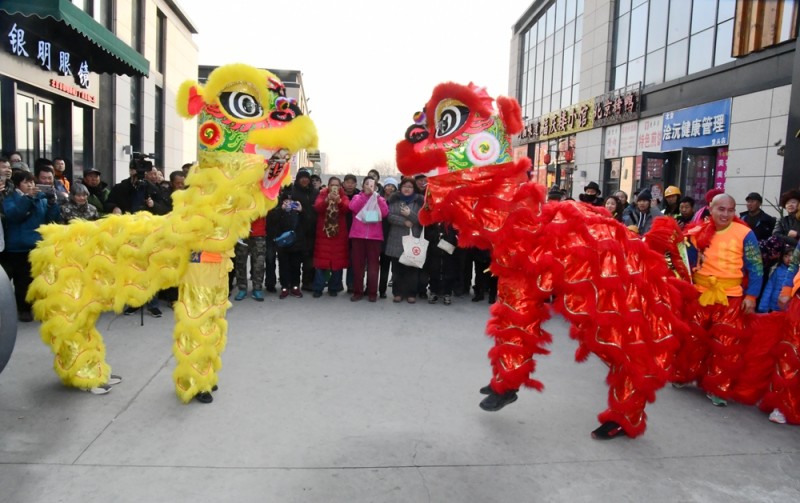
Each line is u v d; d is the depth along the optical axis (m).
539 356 5.22
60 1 5.69
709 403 4.19
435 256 7.11
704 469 3.14
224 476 2.89
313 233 7.32
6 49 8.27
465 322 6.30
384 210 6.98
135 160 6.84
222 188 3.52
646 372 3.31
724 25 11.38
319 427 3.51
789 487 2.97
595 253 3.23
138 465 2.98
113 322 5.86
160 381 4.22
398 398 4.03
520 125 3.43
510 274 3.43
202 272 3.70
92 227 3.81
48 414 3.59
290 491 2.77
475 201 3.39
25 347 4.89
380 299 7.38
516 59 25.31
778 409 3.84
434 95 3.44
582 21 18.36
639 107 14.14
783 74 9.72
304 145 3.53
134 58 7.76
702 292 4.19
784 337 3.85
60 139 10.70
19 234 5.41
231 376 4.38
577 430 3.60
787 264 4.31
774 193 9.77
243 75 3.49
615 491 2.88
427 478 2.93
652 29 14.07
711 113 11.41
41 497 2.66
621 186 15.16
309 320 6.18
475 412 3.83
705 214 4.73
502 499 2.76
